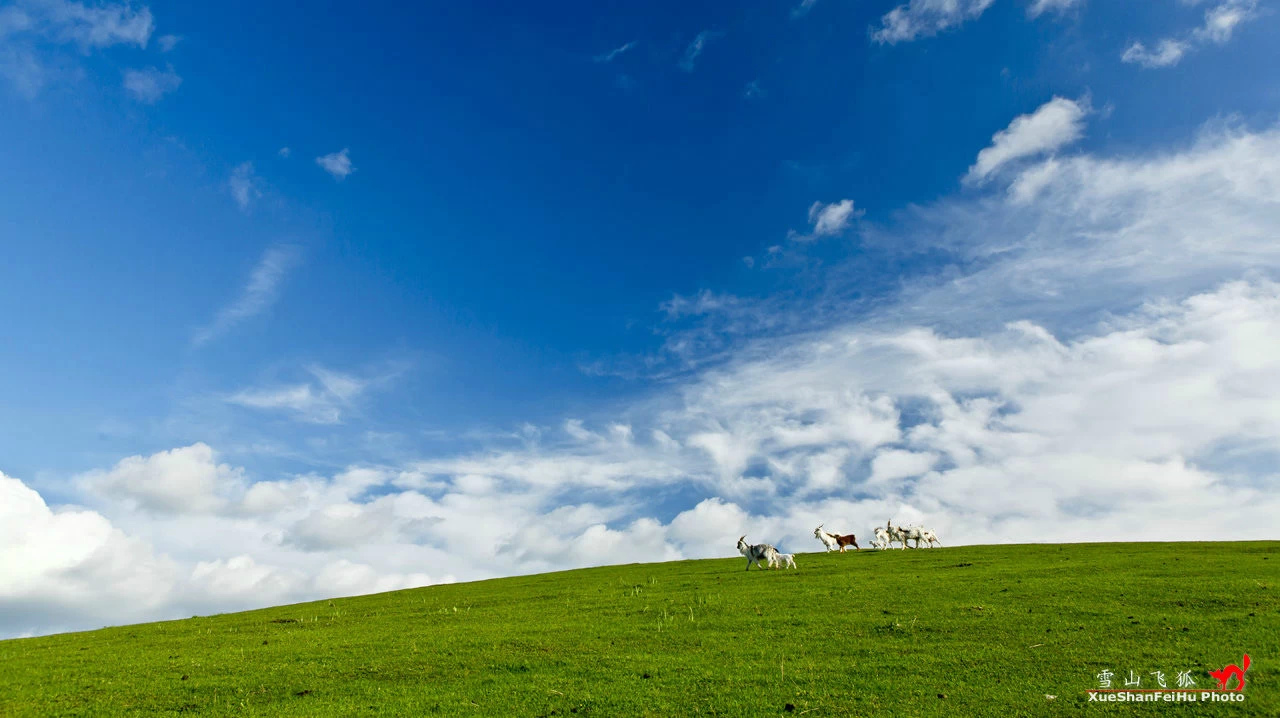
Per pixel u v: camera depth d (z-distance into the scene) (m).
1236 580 27.50
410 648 23.70
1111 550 43.56
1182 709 14.67
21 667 23.58
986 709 15.32
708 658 20.67
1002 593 27.94
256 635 29.22
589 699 17.27
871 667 18.80
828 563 44.06
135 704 18.39
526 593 38.88
